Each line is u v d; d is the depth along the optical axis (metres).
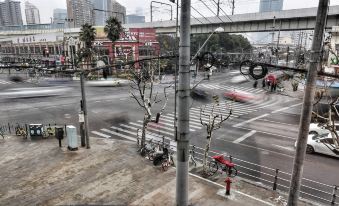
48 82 50.12
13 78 54.72
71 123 23.95
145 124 16.95
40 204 11.94
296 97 38.84
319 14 7.80
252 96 39.19
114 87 43.62
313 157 16.81
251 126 23.64
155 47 59.53
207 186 13.30
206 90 43.19
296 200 9.40
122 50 52.62
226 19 53.16
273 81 43.81
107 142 19.23
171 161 15.84
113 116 26.58
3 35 118.50
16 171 14.88
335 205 11.63
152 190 13.02
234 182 13.68
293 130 22.52
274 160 16.33
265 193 12.65
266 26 50.41
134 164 15.77
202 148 18.25
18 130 20.56
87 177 14.25
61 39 68.31
